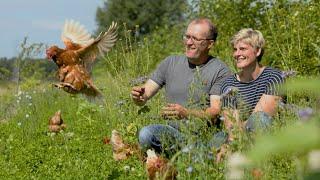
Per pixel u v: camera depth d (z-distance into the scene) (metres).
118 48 11.12
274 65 10.27
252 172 3.65
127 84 9.05
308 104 4.95
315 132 1.03
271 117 5.24
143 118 7.93
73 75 5.88
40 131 11.09
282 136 1.04
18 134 10.94
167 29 19.19
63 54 5.89
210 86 6.46
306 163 1.79
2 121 13.30
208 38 6.55
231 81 6.38
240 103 5.14
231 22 13.77
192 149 4.62
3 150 9.27
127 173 6.82
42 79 19.83
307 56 9.79
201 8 14.83
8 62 19.41
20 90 17.45
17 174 7.58
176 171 4.79
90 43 5.79
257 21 13.59
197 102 6.39
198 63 6.64
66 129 10.87
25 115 12.72
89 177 6.96
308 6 10.67
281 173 4.15
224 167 4.30
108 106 10.12
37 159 8.41
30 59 19.42
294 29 9.98
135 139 7.72
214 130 5.32
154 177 5.23
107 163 7.45
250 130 4.60
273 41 10.34
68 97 15.98
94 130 10.70
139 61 10.30
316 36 10.09
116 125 9.55
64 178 6.99
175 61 6.89
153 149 6.35
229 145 4.43
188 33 6.57
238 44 6.24
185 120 5.56
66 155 8.49
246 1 13.52
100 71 14.02
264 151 1.03
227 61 9.73
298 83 1.18
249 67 6.22
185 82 6.64
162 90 8.12
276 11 11.30
